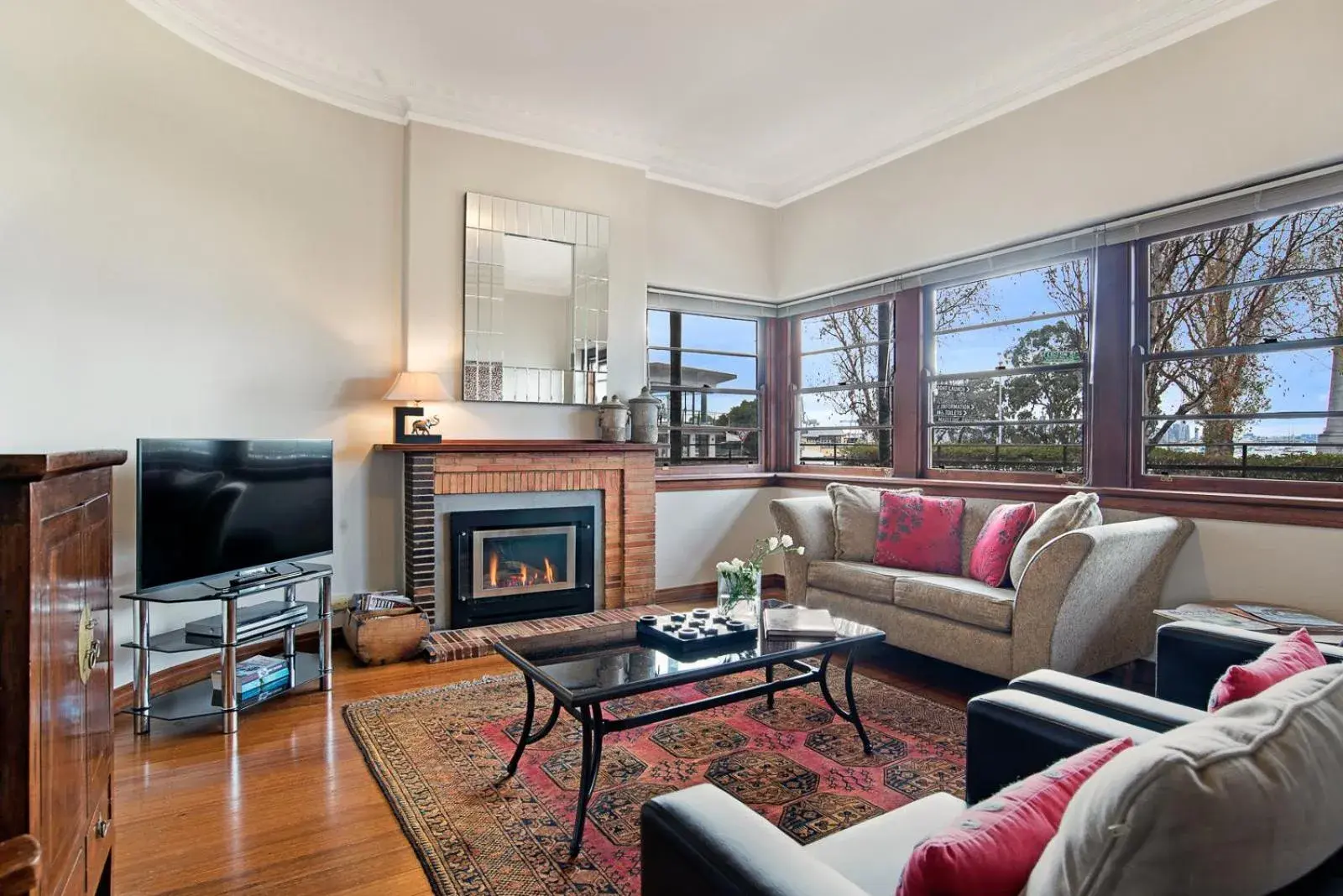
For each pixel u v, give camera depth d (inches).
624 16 122.9
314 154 143.7
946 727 106.1
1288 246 110.5
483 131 160.6
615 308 177.8
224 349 131.0
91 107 110.0
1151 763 25.3
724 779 89.7
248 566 118.2
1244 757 26.0
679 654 88.4
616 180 177.9
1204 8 113.8
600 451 166.6
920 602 124.4
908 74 141.2
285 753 97.8
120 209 114.7
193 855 73.5
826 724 107.2
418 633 138.0
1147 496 123.7
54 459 36.8
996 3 117.6
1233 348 116.4
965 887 29.6
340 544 148.7
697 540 194.2
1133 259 128.9
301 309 142.3
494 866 71.7
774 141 173.6
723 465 203.3
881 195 175.0
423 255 154.8
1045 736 51.6
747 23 124.3
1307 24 104.7
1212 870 23.8
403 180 154.9
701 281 195.3
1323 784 27.4
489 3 119.7
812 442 202.2
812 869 34.2
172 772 92.0
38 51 102.5
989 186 149.5
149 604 121.3
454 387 158.6
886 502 148.0
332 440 135.3
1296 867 26.1
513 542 161.3
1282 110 107.2
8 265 99.1
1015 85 141.2
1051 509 117.6
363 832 78.0
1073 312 139.4
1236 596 112.8
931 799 52.5
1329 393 106.3
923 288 168.7
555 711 91.4
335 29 128.4
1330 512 102.6
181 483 107.5
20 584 35.9
